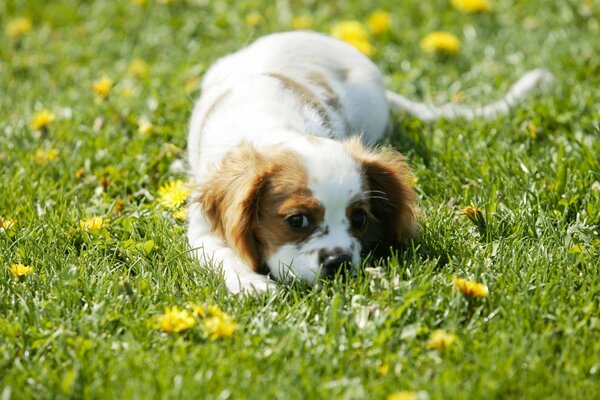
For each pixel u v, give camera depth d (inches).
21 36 484.1
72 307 232.1
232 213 248.4
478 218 270.2
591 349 209.8
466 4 476.7
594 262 248.5
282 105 292.5
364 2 499.5
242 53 354.3
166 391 193.6
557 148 327.3
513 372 199.8
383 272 237.6
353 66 350.3
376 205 265.6
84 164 333.4
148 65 443.8
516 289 233.9
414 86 408.5
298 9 502.6
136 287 243.0
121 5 509.4
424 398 188.5
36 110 391.2
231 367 202.1
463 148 331.6
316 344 212.7
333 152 250.1
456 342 211.5
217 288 241.1
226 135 282.2
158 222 278.5
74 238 273.9
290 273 241.3
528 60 423.5
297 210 239.9
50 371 204.2
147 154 335.3
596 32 450.6
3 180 320.2
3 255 262.1
